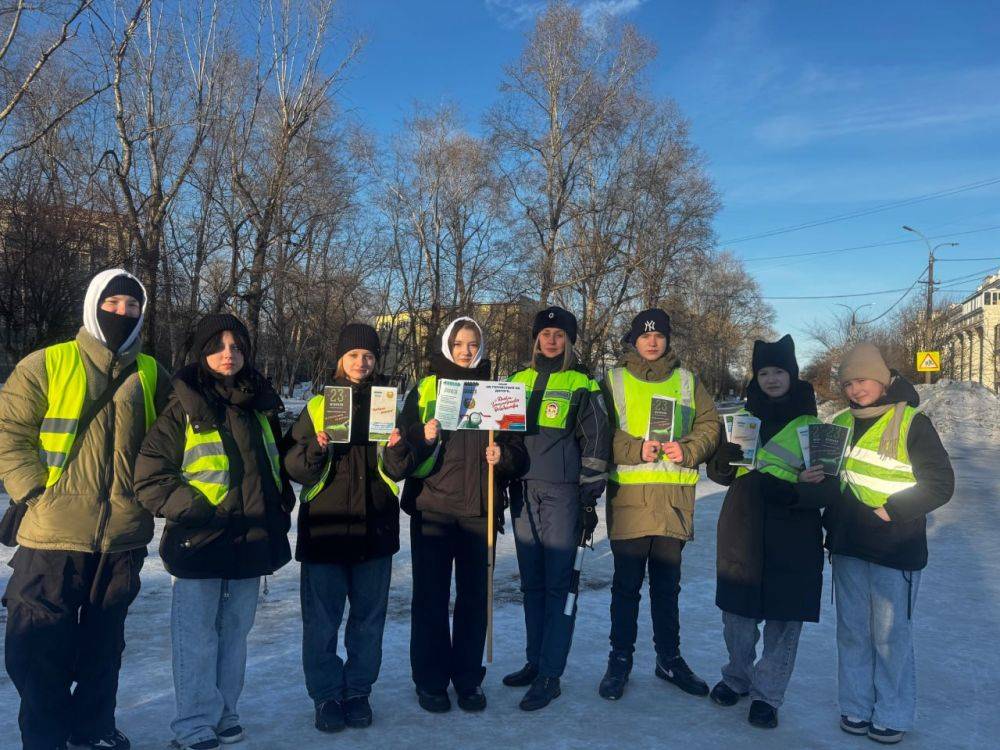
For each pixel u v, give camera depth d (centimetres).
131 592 349
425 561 418
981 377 7494
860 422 403
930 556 817
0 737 361
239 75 2277
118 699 412
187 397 352
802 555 396
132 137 1958
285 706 407
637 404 445
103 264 1880
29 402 328
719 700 417
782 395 425
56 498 329
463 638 416
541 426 438
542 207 3381
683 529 434
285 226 2433
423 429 414
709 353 4672
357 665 395
